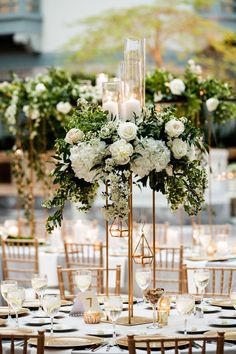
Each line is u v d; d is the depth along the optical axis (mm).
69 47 23531
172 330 4230
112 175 4203
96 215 15797
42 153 9469
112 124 4266
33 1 25703
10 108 9148
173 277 7172
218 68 22500
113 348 3857
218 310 4770
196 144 4453
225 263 6996
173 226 14797
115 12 22000
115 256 7336
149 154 4184
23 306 4941
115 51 22344
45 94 8992
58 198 4438
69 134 4309
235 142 21844
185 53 22109
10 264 7906
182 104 8578
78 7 25062
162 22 21547
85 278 4621
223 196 15953
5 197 20969
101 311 4680
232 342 3957
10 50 26547
